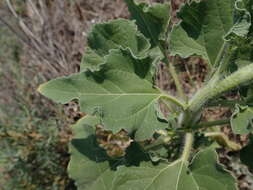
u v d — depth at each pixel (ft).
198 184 0.68
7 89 1.48
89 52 0.80
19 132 1.18
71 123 1.22
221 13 0.76
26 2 1.61
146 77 0.68
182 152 0.80
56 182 1.18
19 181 1.19
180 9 0.76
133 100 0.67
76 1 1.47
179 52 0.79
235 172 1.12
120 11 1.42
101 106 0.65
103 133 1.17
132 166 0.71
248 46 0.67
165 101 0.86
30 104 1.35
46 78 1.41
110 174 0.80
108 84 0.67
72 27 1.45
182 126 0.80
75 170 0.81
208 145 0.86
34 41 1.50
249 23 0.61
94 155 0.82
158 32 0.80
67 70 1.39
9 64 1.55
